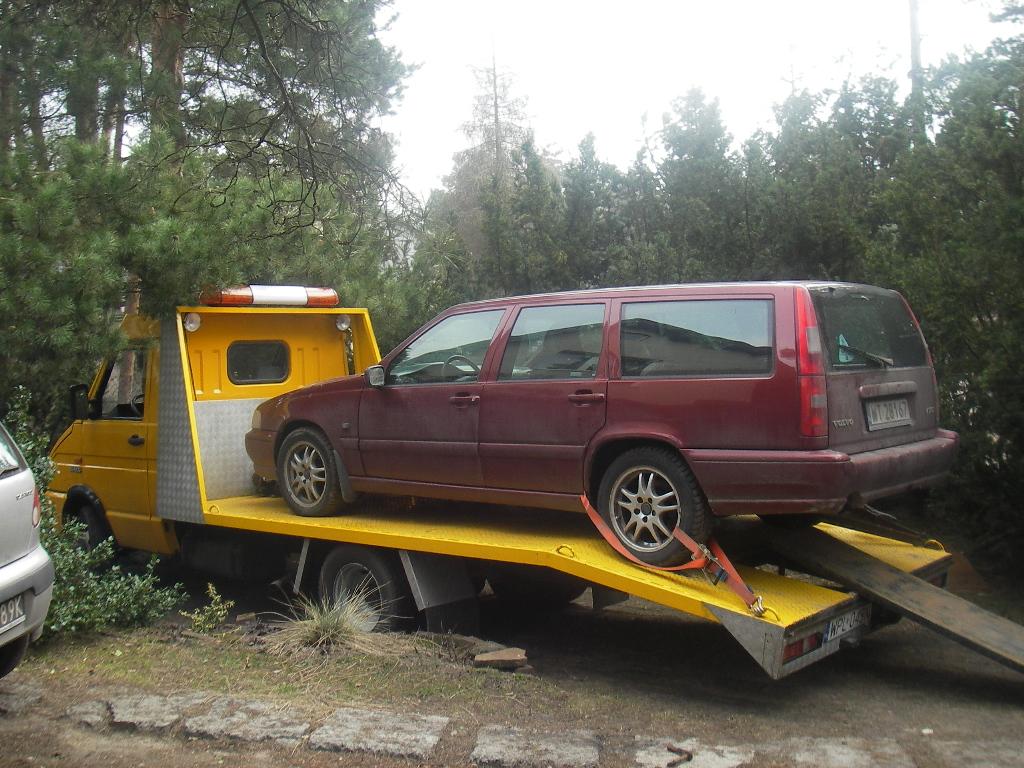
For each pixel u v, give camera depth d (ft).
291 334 29.25
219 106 36.52
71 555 22.44
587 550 19.25
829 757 14.94
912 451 18.70
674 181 37.47
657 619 25.29
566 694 18.40
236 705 17.02
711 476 17.33
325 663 19.52
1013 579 25.66
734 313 17.80
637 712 17.44
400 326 37.37
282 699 17.46
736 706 17.85
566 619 25.43
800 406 16.67
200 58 39.22
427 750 15.07
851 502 17.11
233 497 26.86
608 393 18.84
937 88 34.99
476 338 21.48
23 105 36.14
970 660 20.61
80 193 27.22
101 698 17.51
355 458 23.07
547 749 14.98
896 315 20.34
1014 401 22.61
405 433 22.11
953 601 17.80
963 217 23.77
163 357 26.86
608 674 20.31
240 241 28.63
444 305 38.78
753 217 33.71
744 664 20.85
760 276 32.50
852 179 32.86
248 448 25.88
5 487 16.38
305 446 24.26
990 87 22.74
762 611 16.24
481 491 20.97
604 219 39.09
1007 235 21.15
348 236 35.99
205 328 27.35
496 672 19.31
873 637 22.39
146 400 27.66
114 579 23.40
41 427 35.12
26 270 25.13
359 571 22.82
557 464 19.57
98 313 25.59
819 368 16.81
